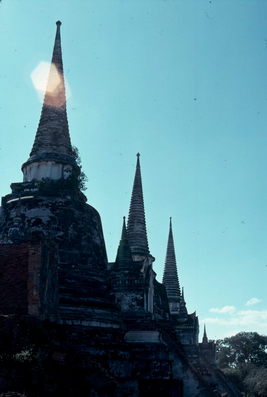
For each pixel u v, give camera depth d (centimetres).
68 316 3231
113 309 3519
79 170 4291
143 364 3503
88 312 3325
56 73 4584
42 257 2436
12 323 2025
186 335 6053
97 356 3164
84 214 4031
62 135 4362
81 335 3194
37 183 4019
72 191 4084
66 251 3731
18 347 1958
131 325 3628
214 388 5766
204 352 7744
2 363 1780
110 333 3344
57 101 4481
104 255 4159
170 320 5216
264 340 12075
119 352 3309
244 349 11944
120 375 3247
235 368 10569
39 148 4294
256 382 9319
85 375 2116
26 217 3859
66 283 3462
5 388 1698
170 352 4147
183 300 6631
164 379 3475
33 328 2075
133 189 5594
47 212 3869
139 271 3769
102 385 2128
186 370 4122
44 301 2419
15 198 3997
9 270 2423
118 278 3747
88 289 3500
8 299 2361
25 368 1806
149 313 3678
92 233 4022
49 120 4394
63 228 3834
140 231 5369
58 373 1941
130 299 3700
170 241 7006
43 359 1923
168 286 6669
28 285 2355
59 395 1862
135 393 3325
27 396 1688
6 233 3838
